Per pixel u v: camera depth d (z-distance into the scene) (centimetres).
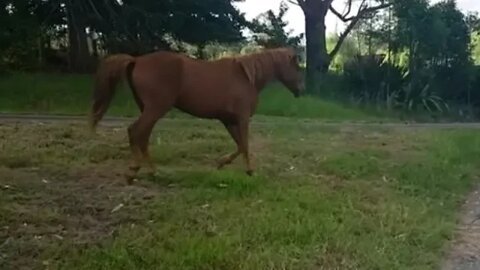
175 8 2042
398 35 2712
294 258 441
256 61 685
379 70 2644
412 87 2636
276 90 2145
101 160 756
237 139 692
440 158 905
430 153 945
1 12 1856
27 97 1705
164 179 655
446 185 735
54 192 585
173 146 862
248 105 680
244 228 495
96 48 2278
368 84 2645
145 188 621
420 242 505
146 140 646
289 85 721
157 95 631
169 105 639
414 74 2683
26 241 449
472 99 2852
